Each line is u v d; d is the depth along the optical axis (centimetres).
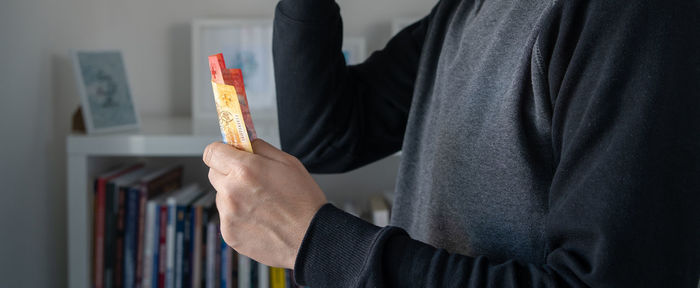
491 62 48
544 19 43
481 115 49
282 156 47
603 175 34
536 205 45
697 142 33
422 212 57
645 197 33
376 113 72
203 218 127
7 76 118
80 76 129
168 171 142
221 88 46
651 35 34
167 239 128
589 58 37
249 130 47
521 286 37
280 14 61
